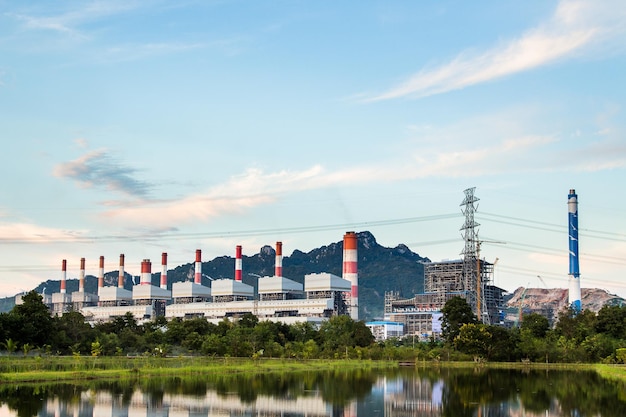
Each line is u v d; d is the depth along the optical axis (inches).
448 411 4301.2
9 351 7711.6
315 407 4451.3
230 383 6013.8
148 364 7554.1
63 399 4640.8
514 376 7313.0
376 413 4212.6
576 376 7288.4
